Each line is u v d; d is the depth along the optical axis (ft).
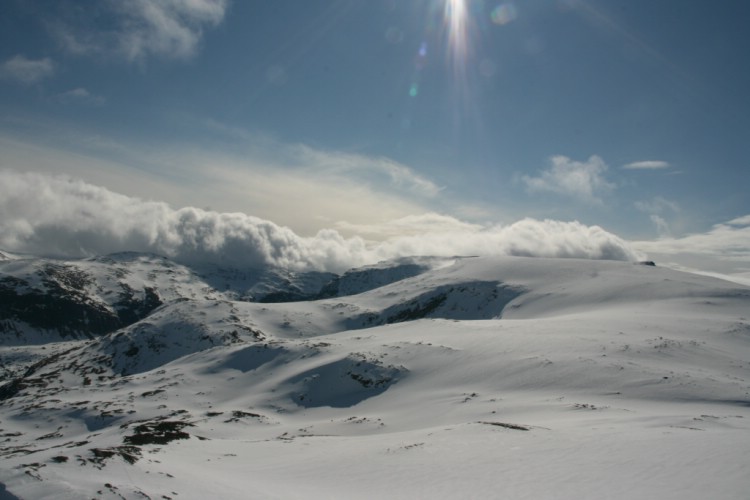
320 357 261.03
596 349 186.80
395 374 212.84
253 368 270.46
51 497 50.96
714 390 134.51
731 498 56.03
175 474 71.31
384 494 69.82
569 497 61.21
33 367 456.45
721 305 295.07
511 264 567.59
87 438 165.78
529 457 78.89
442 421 141.59
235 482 74.28
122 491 55.31
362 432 148.66
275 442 121.08
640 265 508.53
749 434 81.76
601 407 123.03
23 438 204.13
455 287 515.09
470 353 214.90
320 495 69.36
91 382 377.71
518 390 159.84
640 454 73.72
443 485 71.15
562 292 412.77
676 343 188.34
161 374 284.20
